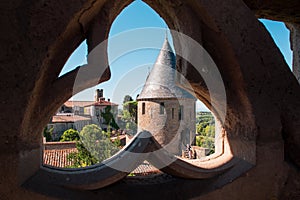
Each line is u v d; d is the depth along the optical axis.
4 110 1.24
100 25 1.46
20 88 1.25
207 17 1.50
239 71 1.54
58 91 1.41
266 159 1.57
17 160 1.27
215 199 1.49
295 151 1.62
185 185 1.57
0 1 1.25
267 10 2.34
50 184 1.36
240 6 1.54
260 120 1.56
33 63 1.26
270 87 1.58
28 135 1.35
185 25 1.56
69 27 1.33
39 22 1.27
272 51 1.59
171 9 1.58
